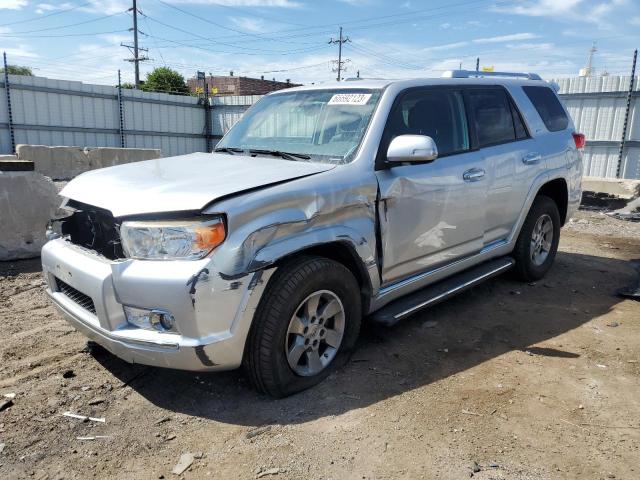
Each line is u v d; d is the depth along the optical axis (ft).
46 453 8.76
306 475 8.18
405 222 12.05
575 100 48.75
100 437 9.20
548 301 16.12
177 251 9.02
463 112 14.17
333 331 11.03
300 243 9.84
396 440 9.02
